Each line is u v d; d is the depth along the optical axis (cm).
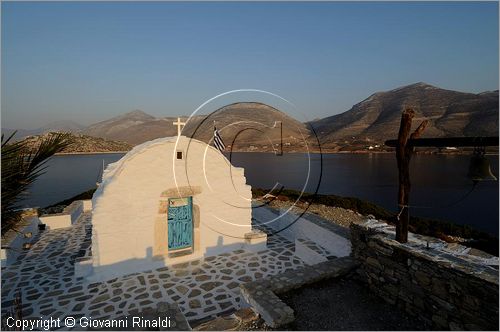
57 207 1473
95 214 777
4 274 814
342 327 510
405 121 546
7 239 909
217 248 950
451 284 469
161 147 851
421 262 515
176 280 784
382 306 574
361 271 670
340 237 853
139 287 747
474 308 438
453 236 1147
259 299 560
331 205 1703
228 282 773
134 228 823
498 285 407
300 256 938
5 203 319
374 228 653
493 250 957
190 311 647
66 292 722
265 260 911
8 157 314
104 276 786
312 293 617
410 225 1272
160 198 856
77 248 1004
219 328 495
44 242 1059
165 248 870
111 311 645
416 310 529
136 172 822
